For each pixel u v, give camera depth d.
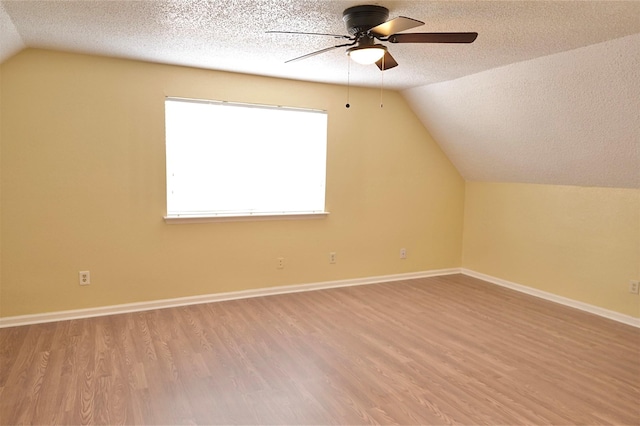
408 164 5.09
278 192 4.39
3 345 3.10
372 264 5.00
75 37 3.04
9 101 3.31
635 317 3.76
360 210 4.85
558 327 3.66
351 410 2.36
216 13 2.53
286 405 2.40
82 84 3.52
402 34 2.38
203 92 3.94
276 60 3.59
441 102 4.55
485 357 3.05
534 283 4.64
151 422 2.22
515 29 2.70
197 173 3.99
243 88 4.10
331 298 4.38
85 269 3.66
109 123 3.63
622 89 3.05
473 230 5.39
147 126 3.76
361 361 2.96
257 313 3.88
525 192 4.70
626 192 3.79
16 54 3.29
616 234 3.88
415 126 5.08
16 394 2.45
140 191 3.79
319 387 2.60
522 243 4.75
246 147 4.18
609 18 2.46
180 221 3.96
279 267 4.47
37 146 3.42
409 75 4.04
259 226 4.33
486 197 5.19
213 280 4.16
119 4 2.40
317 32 2.89
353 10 2.41
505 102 3.93
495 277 5.10
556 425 2.25
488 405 2.43
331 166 4.63
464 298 4.46
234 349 3.11
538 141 4.03
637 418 2.32
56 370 2.74
